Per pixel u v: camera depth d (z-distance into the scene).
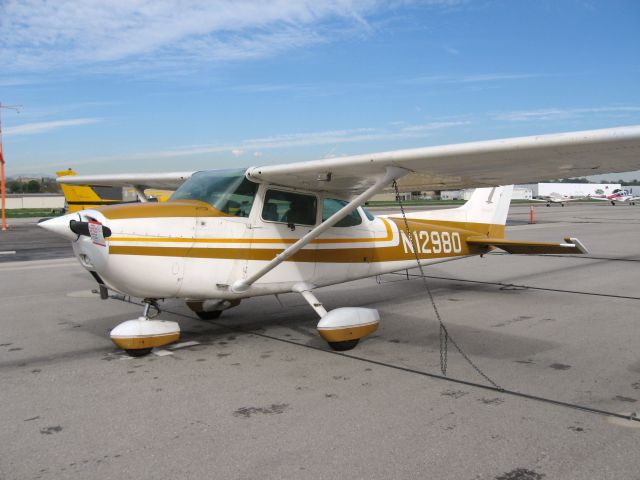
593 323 5.80
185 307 6.91
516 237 16.97
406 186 5.41
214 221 4.74
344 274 5.83
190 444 2.90
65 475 2.57
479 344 4.99
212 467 2.63
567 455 2.72
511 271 10.16
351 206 4.61
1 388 3.85
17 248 15.79
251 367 4.31
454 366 4.30
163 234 4.46
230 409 3.40
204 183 5.06
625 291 7.79
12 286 8.77
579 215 32.38
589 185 81.19
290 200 5.28
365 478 2.51
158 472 2.59
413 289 8.27
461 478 2.50
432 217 7.16
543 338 5.19
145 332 4.58
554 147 3.60
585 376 4.02
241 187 4.94
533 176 4.85
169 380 4.00
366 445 2.86
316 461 2.69
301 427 3.11
